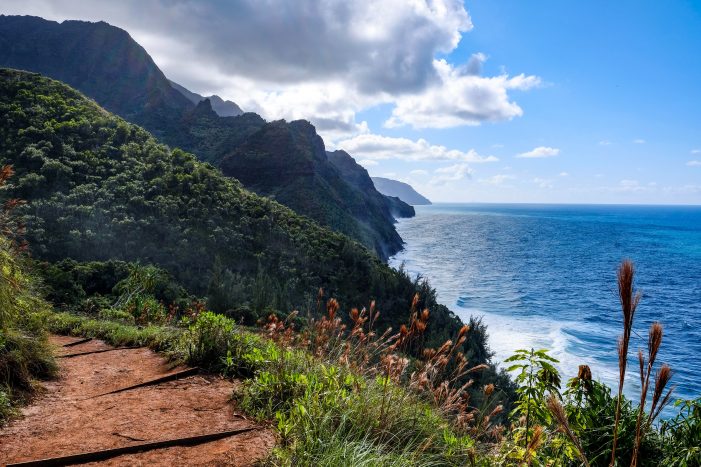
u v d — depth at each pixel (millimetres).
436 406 3965
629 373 39281
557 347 49031
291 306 37375
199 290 36750
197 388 4727
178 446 3332
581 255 142875
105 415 3953
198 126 182250
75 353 6395
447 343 4035
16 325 5113
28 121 49312
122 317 11352
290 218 60094
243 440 3441
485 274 106250
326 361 4816
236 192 58812
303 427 3322
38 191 38594
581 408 3180
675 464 2885
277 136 136375
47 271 24781
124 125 58125
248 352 5438
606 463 2971
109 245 36250
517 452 2732
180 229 43000
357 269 51312
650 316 65562
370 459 2830
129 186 45312
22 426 3660
